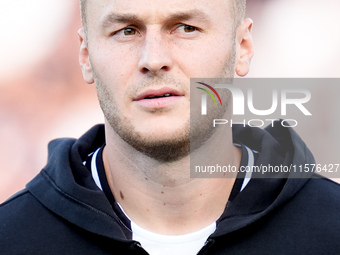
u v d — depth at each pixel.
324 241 5.09
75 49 18.73
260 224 5.19
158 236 5.25
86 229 5.18
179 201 5.27
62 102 18.06
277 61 18.92
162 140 4.81
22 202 5.70
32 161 17.25
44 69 18.41
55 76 18.38
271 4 19.23
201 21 4.92
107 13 4.95
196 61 4.89
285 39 19.11
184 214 5.32
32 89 18.11
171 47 4.88
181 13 4.81
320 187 5.58
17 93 18.00
